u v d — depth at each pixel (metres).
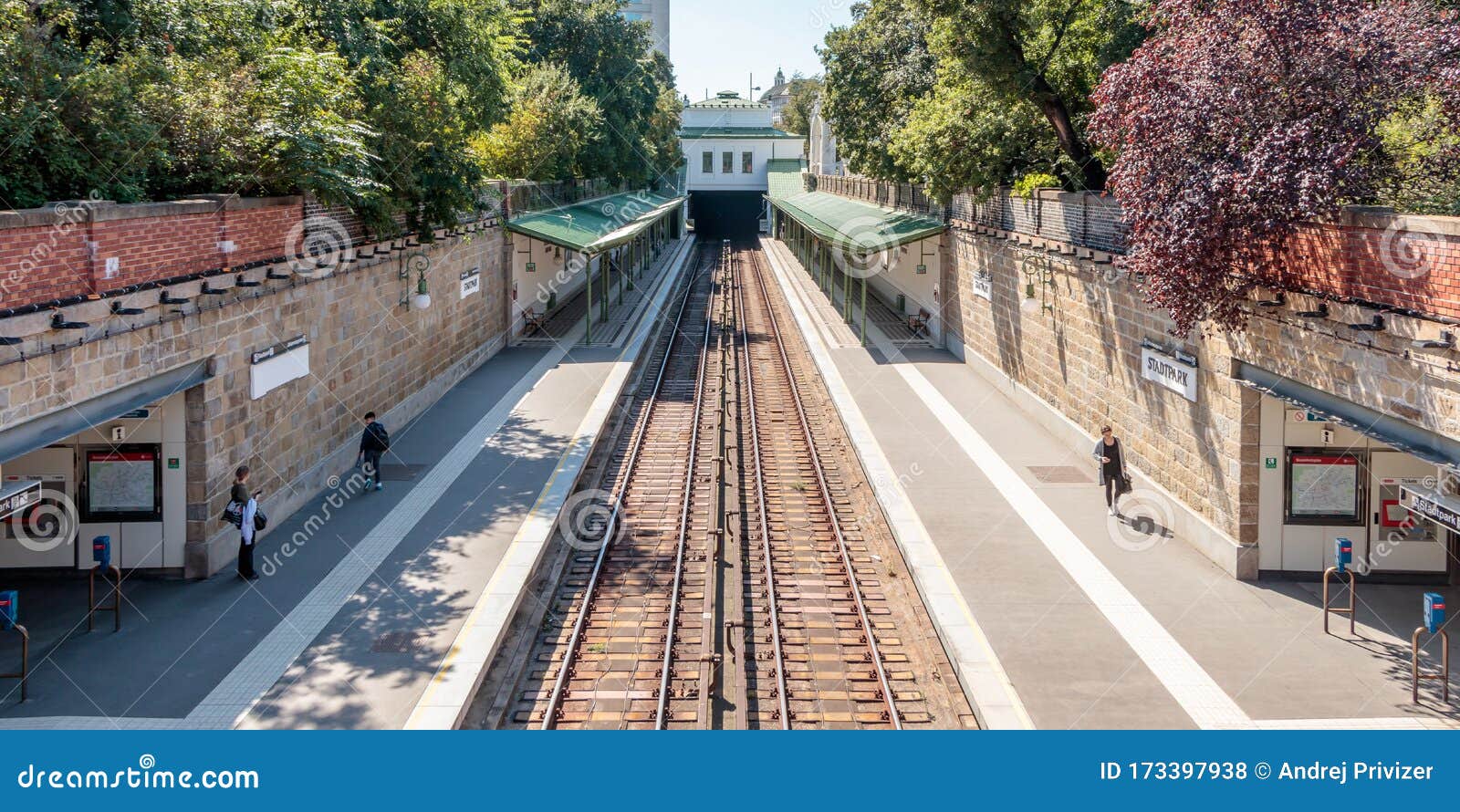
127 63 14.42
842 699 10.95
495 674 11.40
